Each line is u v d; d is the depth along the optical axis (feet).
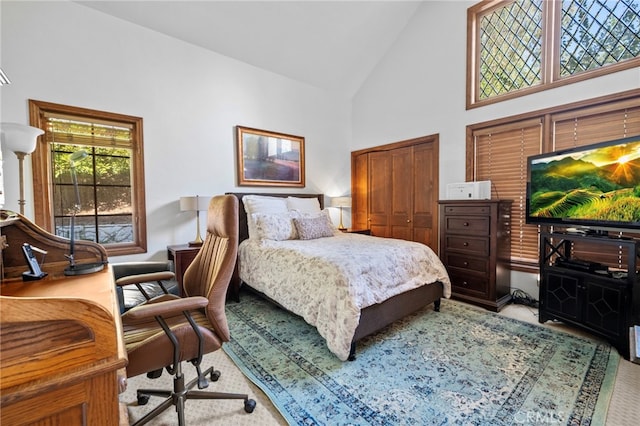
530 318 8.78
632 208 6.58
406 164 13.75
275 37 11.55
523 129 10.11
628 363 6.23
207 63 11.23
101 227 9.40
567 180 7.89
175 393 4.51
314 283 7.16
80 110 8.70
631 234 8.11
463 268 10.21
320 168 15.06
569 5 9.20
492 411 4.88
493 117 10.68
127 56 9.50
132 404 5.18
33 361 1.88
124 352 2.37
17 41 7.80
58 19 8.34
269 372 6.08
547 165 8.38
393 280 7.70
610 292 6.80
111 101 9.23
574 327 7.80
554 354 6.64
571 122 9.10
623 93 8.09
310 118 14.58
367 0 11.30
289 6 10.50
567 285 7.73
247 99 12.35
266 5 10.23
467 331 7.90
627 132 8.16
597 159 7.24
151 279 5.48
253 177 12.52
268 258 9.02
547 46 9.51
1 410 1.76
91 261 5.55
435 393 5.36
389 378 5.84
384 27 12.91
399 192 14.11
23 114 7.90
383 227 14.93
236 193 11.96
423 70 12.76
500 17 10.71
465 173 11.49
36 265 4.66
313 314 6.98
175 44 10.46
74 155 5.73
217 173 11.57
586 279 7.31
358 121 15.87
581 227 7.88
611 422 4.57
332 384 5.65
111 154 9.54
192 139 10.93
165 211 10.34
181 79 10.63
